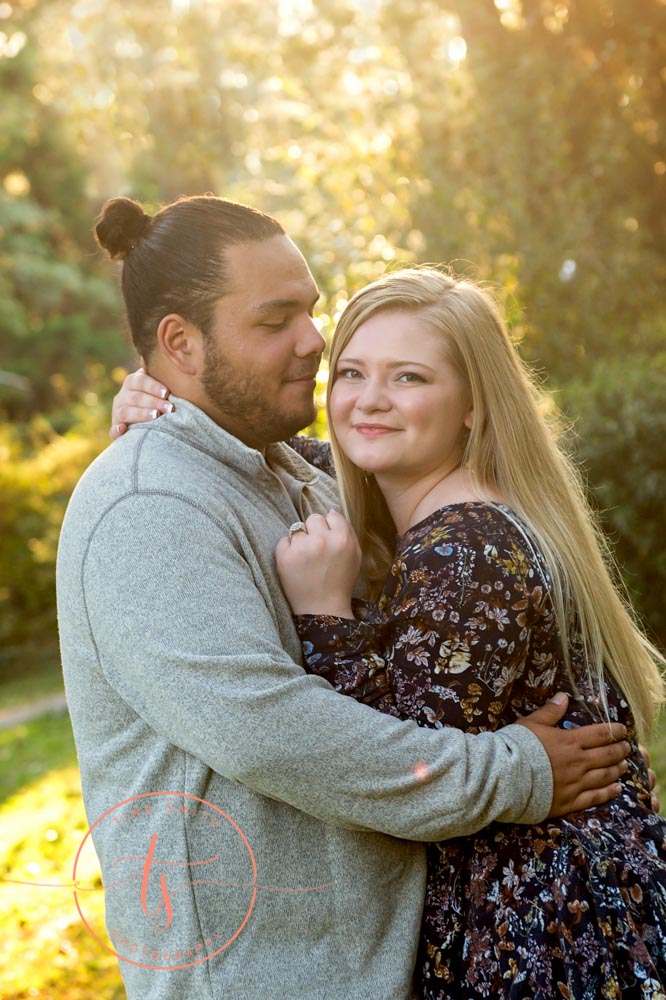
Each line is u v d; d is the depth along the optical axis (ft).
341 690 6.24
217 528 6.17
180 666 5.73
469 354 6.86
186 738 5.80
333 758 5.74
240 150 43.01
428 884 6.51
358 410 6.95
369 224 30.55
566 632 6.61
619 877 6.15
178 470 6.37
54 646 47.75
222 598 5.90
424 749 5.88
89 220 87.51
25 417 87.66
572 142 31.24
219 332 6.75
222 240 6.75
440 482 7.01
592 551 7.07
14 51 73.46
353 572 6.63
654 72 30.60
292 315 6.89
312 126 33.86
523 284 29.30
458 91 31.71
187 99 42.09
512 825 6.31
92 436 54.29
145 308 6.96
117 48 44.14
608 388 25.13
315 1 36.52
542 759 6.14
